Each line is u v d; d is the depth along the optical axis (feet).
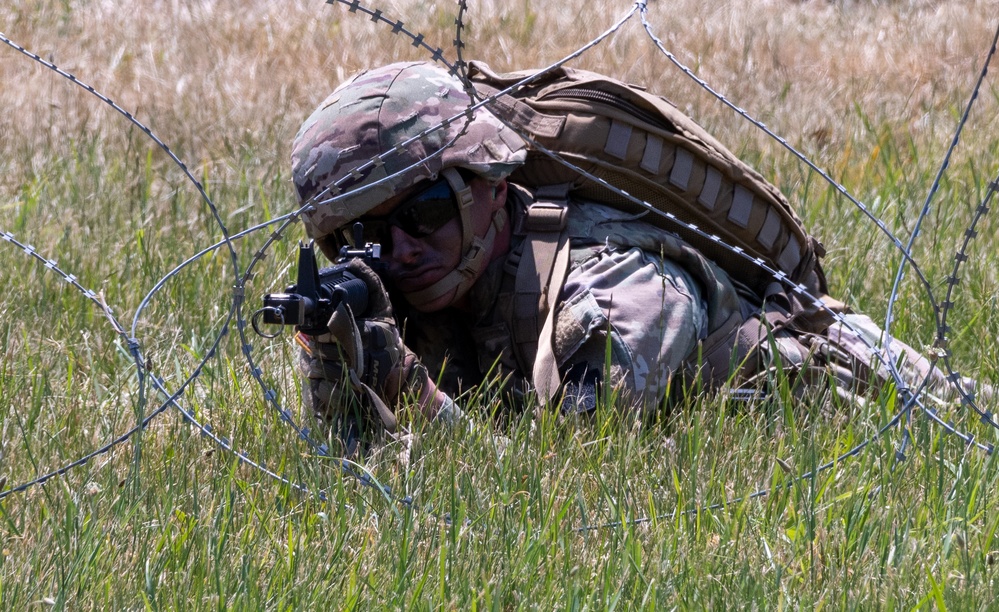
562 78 43.50
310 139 39.78
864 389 43.16
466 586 29.73
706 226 43.27
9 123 86.84
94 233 64.95
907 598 29.68
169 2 122.21
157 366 47.44
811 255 46.73
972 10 118.11
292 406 42.80
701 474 36.47
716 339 41.65
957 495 35.35
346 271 36.40
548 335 38.86
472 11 117.50
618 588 29.99
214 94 95.30
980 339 50.19
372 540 32.73
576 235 40.83
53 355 48.85
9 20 112.68
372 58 106.83
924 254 60.44
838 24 120.06
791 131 88.58
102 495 34.73
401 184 38.24
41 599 28.94
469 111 34.53
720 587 29.86
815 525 33.17
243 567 29.96
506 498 34.27
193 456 38.22
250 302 52.70
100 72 100.17
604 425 37.37
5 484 36.35
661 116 42.63
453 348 43.06
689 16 118.93
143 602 29.55
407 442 37.09
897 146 84.58
